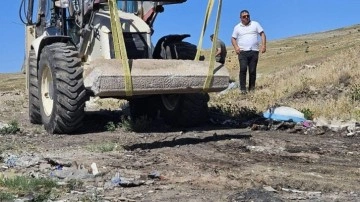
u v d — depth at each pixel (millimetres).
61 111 8570
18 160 6371
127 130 9141
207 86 8367
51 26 10172
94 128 9469
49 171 5805
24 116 12312
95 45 9031
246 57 13609
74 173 5551
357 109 10414
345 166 6059
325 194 4824
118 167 5922
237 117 10258
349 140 7926
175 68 8219
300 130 8750
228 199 4598
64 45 8938
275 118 9711
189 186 5098
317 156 6652
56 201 4590
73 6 9391
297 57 45688
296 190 4957
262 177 5430
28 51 11211
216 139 7918
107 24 8750
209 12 8688
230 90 14781
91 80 7914
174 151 6957
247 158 6492
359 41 47406
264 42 13570
